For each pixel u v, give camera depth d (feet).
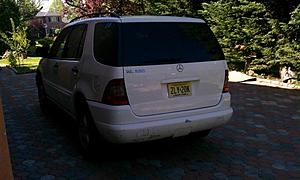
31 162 13.11
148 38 11.69
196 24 12.95
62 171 12.22
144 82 11.18
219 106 12.69
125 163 12.82
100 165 12.69
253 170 11.87
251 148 13.97
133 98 11.08
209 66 12.38
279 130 16.16
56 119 19.57
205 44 12.67
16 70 47.11
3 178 6.02
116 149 14.17
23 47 58.49
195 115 12.10
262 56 31.42
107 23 12.19
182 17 12.98
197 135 14.83
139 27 11.73
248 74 32.48
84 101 12.87
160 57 11.55
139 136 11.18
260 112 19.45
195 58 12.18
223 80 12.80
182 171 11.94
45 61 19.02
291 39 27.14
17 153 14.10
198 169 12.09
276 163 12.42
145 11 46.01
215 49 12.87
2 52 82.12
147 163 12.77
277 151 13.57
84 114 13.20
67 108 15.81
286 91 25.07
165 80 11.50
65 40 16.48
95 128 12.39
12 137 16.25
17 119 19.74
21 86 32.50
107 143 12.85
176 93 11.73
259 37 28.89
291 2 27.37
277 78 30.09
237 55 32.58
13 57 53.52
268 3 28.07
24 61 61.82
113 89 10.98
